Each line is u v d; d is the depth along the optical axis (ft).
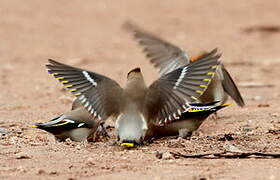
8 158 35.53
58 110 53.98
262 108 54.75
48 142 40.73
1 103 57.82
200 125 46.70
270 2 143.43
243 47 102.58
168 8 142.51
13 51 99.91
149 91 37.04
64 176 31.81
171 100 36.11
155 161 34.63
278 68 83.56
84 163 34.22
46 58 94.17
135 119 36.47
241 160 34.96
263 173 32.04
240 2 145.48
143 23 127.65
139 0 151.43
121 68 84.43
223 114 51.98
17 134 43.83
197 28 122.72
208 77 34.71
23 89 67.26
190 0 150.20
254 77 75.92
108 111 36.65
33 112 53.01
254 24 122.01
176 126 41.70
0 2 140.15
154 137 41.93
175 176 31.45
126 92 37.11
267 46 103.91
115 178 31.27
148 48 50.16
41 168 33.24
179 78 36.29
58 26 124.16
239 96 49.75
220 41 108.47
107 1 149.69
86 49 102.63
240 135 42.65
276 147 38.70
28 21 126.41
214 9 140.26
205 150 37.50
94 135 43.27
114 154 36.19
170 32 118.42
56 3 144.05
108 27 125.18
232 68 83.15
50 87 68.28
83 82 36.17
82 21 130.00
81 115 41.68
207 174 31.81
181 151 37.17
